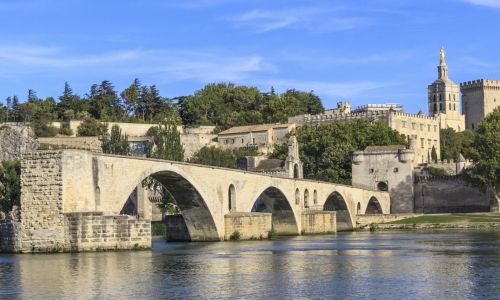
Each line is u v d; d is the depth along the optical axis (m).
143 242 88.56
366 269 72.62
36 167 85.75
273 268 73.62
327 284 61.84
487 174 195.50
